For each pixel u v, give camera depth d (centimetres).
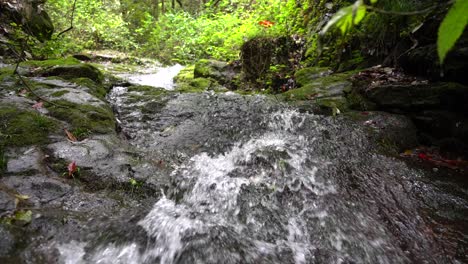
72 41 846
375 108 372
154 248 183
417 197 242
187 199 234
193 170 264
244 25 773
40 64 455
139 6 1363
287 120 362
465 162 289
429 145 324
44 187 207
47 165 229
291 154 290
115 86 487
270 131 351
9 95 319
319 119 359
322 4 585
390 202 237
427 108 329
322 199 238
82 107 322
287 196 240
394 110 357
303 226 214
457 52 307
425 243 200
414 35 373
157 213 208
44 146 249
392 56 416
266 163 277
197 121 375
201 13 1299
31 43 600
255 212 224
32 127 266
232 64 705
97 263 168
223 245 187
